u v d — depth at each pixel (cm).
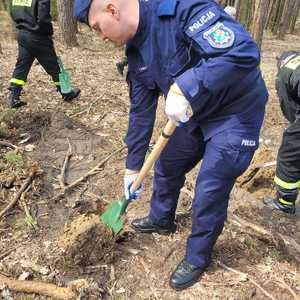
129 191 284
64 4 914
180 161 287
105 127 506
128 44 236
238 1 1276
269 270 303
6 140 455
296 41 1547
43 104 557
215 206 264
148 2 223
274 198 388
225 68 212
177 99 221
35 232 324
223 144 247
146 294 279
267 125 558
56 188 381
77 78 680
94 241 289
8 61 750
